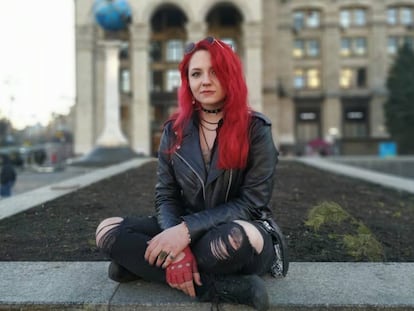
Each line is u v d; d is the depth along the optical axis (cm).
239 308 251
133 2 4400
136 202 715
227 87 274
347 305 254
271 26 5466
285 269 288
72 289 281
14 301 264
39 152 4316
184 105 292
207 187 278
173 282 253
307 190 859
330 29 6181
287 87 6128
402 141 5112
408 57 5381
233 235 242
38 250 422
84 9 4612
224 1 4428
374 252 386
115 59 2692
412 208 697
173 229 255
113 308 258
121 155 2598
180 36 5531
